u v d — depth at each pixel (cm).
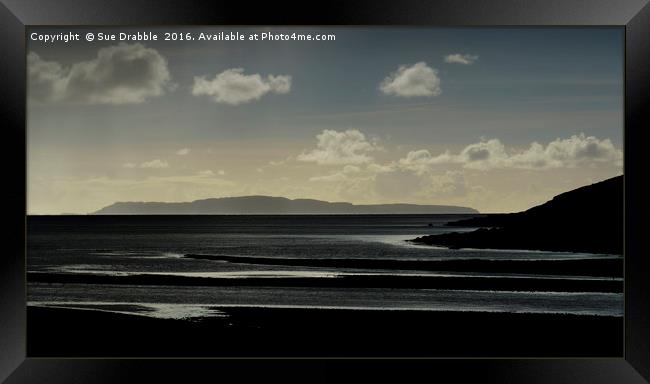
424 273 2334
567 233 2508
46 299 2092
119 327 1664
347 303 1998
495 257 2550
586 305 1720
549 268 2230
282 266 2562
